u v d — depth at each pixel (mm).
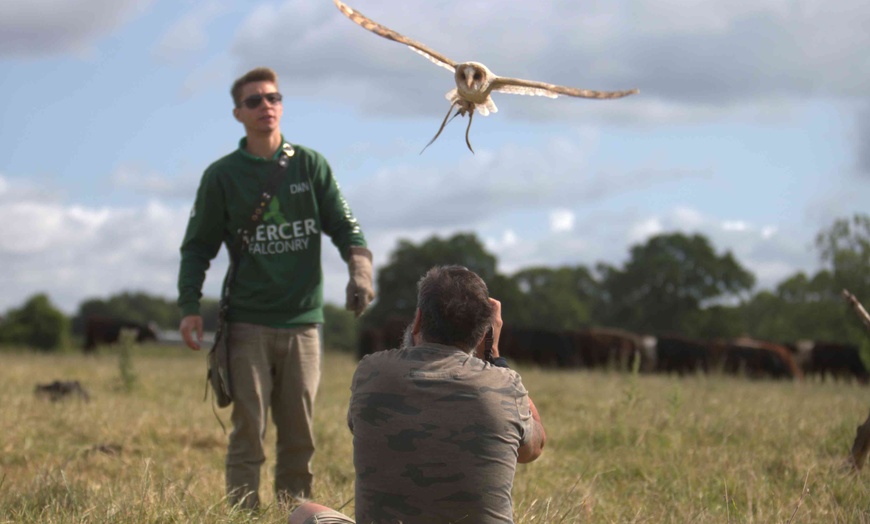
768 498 5434
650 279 65062
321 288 5836
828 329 40938
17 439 7184
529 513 4801
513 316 65125
